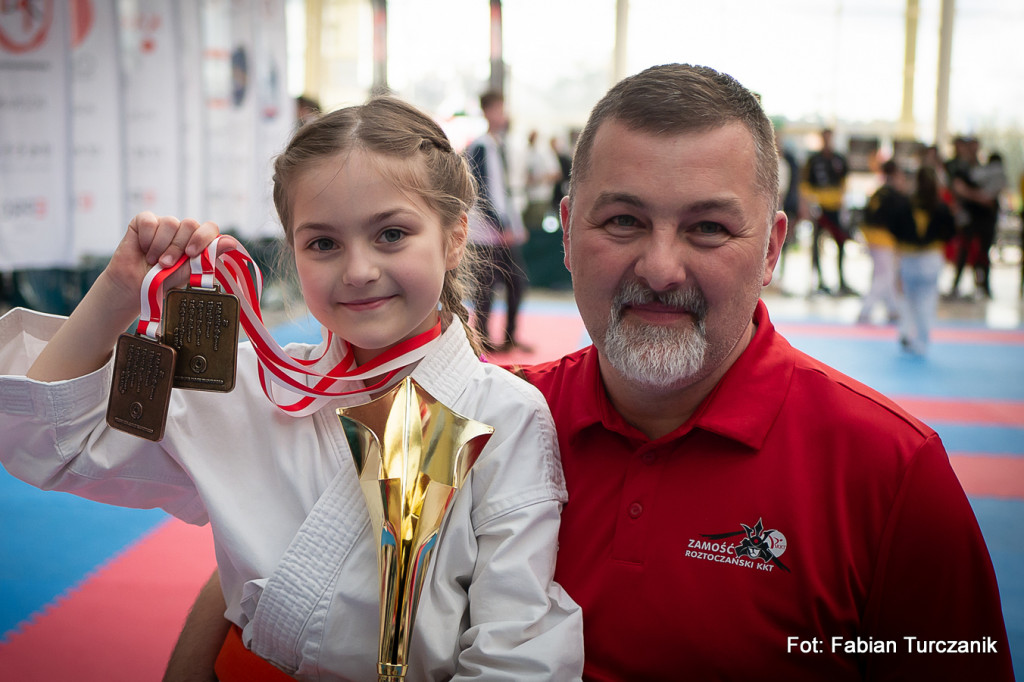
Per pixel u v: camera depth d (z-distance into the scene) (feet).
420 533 3.73
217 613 4.85
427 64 43.27
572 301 32.48
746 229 4.02
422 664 4.02
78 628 7.96
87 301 4.07
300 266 4.23
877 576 4.18
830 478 4.19
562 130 49.08
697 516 4.23
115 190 17.69
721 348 4.15
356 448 3.94
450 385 4.50
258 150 23.86
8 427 4.07
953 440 14.94
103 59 17.29
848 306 33.47
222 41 22.30
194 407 4.41
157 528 10.64
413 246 4.15
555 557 4.35
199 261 3.87
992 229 36.40
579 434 4.62
